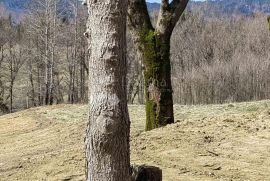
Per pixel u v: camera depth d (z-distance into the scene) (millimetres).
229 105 20969
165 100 11609
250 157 8602
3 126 19484
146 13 11664
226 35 75000
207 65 63875
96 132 4812
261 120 10766
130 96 53344
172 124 11281
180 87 59812
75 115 20375
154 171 6305
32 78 65938
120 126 4840
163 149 9438
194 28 75188
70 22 59938
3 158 12203
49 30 54531
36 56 60625
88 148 4879
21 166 9844
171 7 11469
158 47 11547
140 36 11641
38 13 55406
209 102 57938
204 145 9438
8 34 70312
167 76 11617
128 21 11773
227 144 9383
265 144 9172
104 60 4812
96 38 4848
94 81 4855
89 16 4922
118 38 4844
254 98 57594
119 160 4844
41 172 8914
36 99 68375
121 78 4875
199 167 8289
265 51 69938
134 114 19500
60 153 10281
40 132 16953
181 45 71750
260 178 7570
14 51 70312
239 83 58188
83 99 57625
